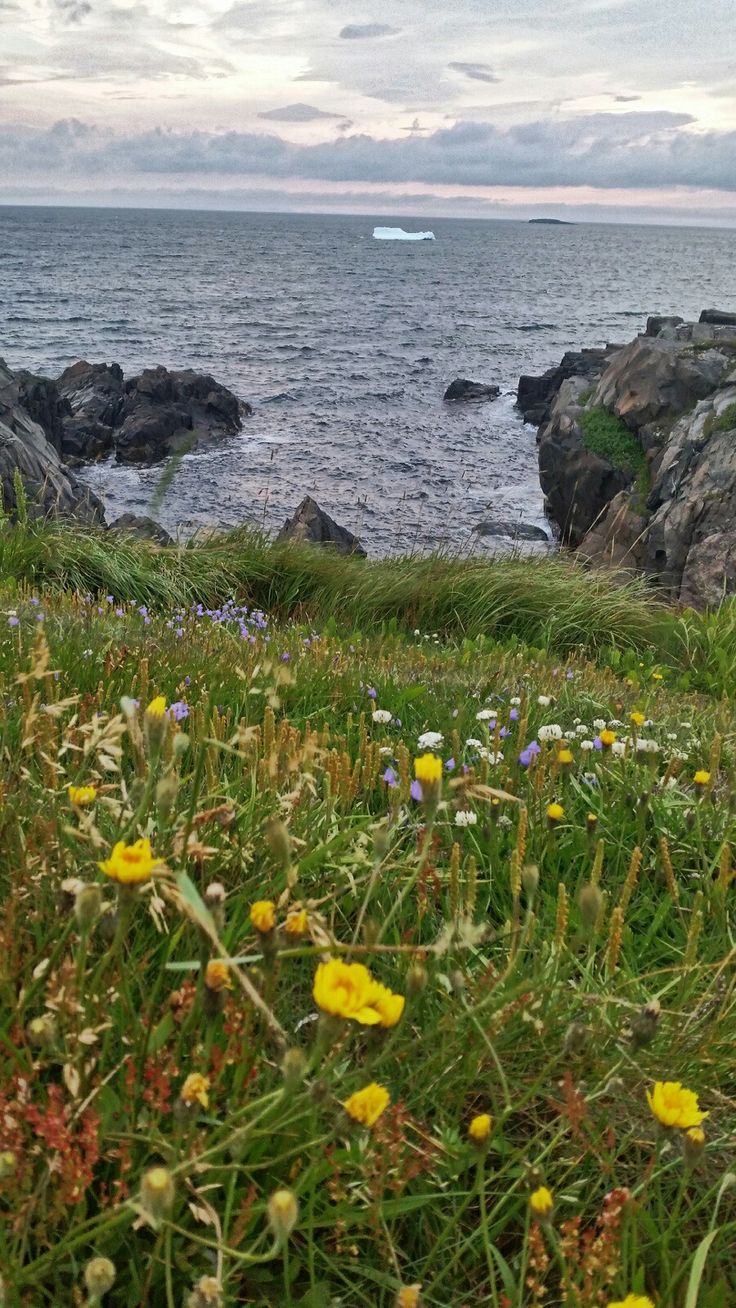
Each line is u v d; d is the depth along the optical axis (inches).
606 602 367.6
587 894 62.7
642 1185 57.1
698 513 679.1
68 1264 53.7
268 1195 59.0
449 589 367.6
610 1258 55.1
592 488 872.3
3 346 2158.0
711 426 745.0
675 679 298.0
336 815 97.3
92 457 1178.0
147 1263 56.7
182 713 112.2
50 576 339.3
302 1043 74.5
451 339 2657.5
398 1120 57.9
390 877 92.6
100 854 74.9
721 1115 74.7
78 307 3063.5
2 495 430.6
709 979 87.4
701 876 107.6
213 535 429.7
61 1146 50.9
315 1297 56.6
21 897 71.5
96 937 67.9
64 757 97.0
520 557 435.2
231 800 78.6
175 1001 60.3
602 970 88.4
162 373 1379.2
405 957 79.1
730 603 371.9
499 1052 73.3
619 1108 73.0
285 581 386.3
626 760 133.4
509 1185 67.5
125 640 174.7
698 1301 58.9
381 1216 57.5
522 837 77.4
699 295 4916.3
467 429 1456.7
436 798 64.3
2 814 80.3
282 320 2962.6
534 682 193.0
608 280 5743.1
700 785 118.6
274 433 1365.7
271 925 54.6
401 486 1087.6
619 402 892.6
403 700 159.5
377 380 1899.6
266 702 140.3
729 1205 67.5
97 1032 59.7
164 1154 55.9
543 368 2181.3
